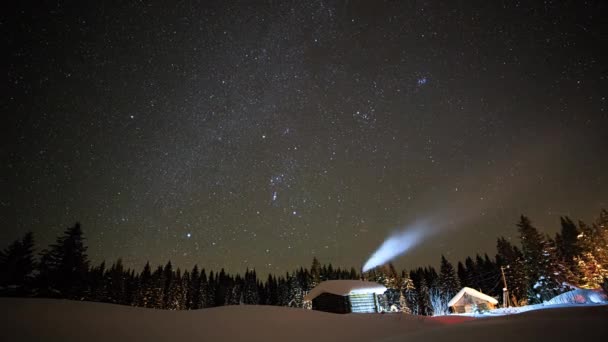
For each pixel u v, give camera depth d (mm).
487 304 36562
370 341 9695
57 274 32531
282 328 12148
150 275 58688
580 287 39156
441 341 6277
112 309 12367
